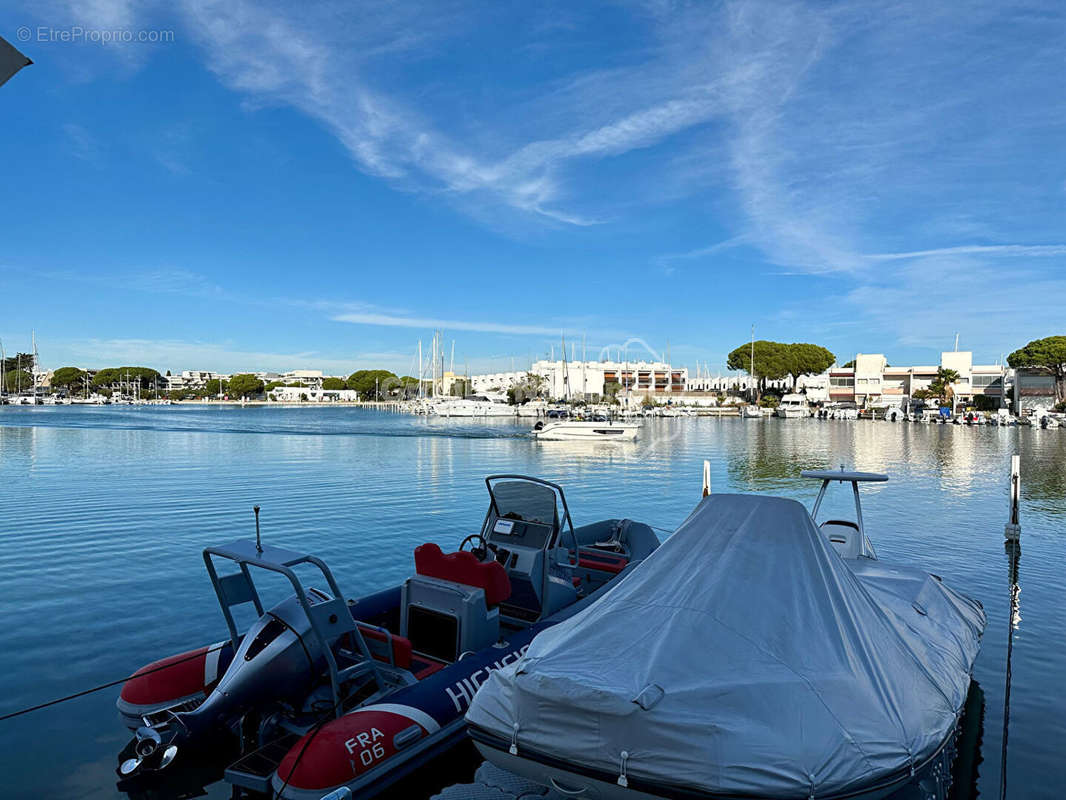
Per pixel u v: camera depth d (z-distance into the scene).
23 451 30.89
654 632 3.79
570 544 8.30
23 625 7.48
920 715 3.75
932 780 3.84
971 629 5.66
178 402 160.62
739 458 29.92
